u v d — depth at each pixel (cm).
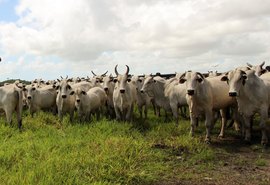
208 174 775
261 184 704
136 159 830
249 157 918
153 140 1045
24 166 730
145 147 926
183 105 1322
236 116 1212
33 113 1534
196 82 1063
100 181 650
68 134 1081
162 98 1444
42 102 1543
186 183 716
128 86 1355
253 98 1032
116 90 1371
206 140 1068
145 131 1208
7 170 721
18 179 636
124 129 1138
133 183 705
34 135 1069
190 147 979
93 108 1446
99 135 1045
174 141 1026
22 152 861
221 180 734
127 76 1354
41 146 898
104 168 739
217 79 1172
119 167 739
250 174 773
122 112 1366
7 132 1112
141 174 725
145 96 1492
